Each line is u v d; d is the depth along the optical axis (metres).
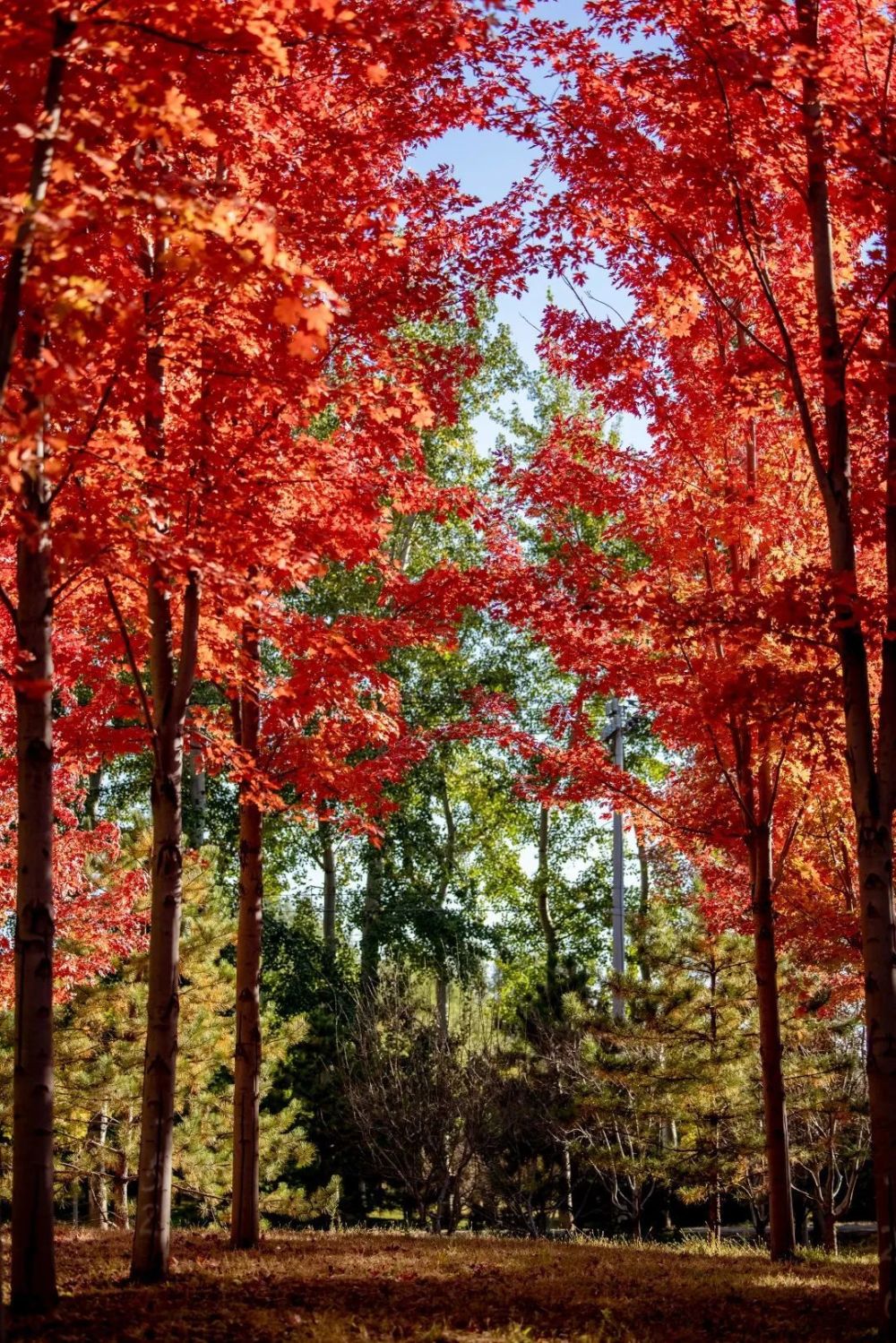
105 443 7.82
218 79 6.82
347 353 10.28
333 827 26.30
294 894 29.70
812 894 16.45
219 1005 19.66
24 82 6.04
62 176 5.25
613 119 9.33
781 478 12.14
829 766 8.77
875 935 7.58
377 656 10.86
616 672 12.16
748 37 7.91
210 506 8.58
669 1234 21.56
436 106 9.31
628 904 31.25
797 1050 17.58
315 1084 23.66
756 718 8.70
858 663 8.05
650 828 13.62
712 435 12.10
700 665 11.66
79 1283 8.56
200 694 25.03
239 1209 11.27
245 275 5.98
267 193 8.82
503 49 8.96
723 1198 22.41
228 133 8.20
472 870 32.31
